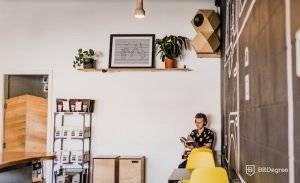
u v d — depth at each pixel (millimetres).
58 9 6664
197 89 6359
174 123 6375
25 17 6707
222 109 5863
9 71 6664
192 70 6375
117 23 6547
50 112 6582
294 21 1437
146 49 6418
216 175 2994
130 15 6531
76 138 6238
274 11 1807
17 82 7129
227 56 4816
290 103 1508
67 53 6609
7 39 6715
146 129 6418
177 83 6410
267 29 1989
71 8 6648
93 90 6539
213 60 6352
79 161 6195
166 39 6180
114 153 6445
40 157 4371
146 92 6453
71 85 6574
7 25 6723
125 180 6023
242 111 3129
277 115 1760
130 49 6449
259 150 2279
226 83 5016
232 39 4027
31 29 6688
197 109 6348
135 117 6449
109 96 6508
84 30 6605
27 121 6711
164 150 6359
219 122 6262
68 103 6309
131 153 6410
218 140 6238
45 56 6641
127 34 6500
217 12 6277
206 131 5984
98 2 6598
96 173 6031
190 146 5930
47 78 6887
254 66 2461
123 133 6449
